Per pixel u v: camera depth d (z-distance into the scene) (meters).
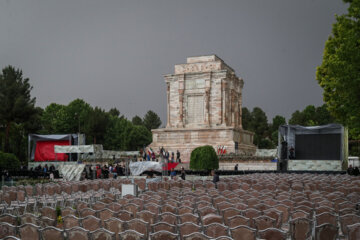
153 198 17.27
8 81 67.00
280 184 23.94
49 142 62.34
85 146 52.78
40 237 11.06
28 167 58.25
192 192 20.30
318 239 10.76
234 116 74.25
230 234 11.63
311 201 16.66
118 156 64.25
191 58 74.88
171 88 73.31
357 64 22.52
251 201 16.00
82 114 94.25
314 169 48.38
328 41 43.56
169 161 53.53
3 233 11.39
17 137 74.88
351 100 22.84
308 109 107.69
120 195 24.88
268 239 10.38
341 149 47.44
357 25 24.62
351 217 12.19
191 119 71.44
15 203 21.41
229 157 55.34
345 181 26.05
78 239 10.42
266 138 121.75
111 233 10.22
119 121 108.06
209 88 69.94
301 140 53.19
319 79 47.03
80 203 15.85
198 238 9.53
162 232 9.94
